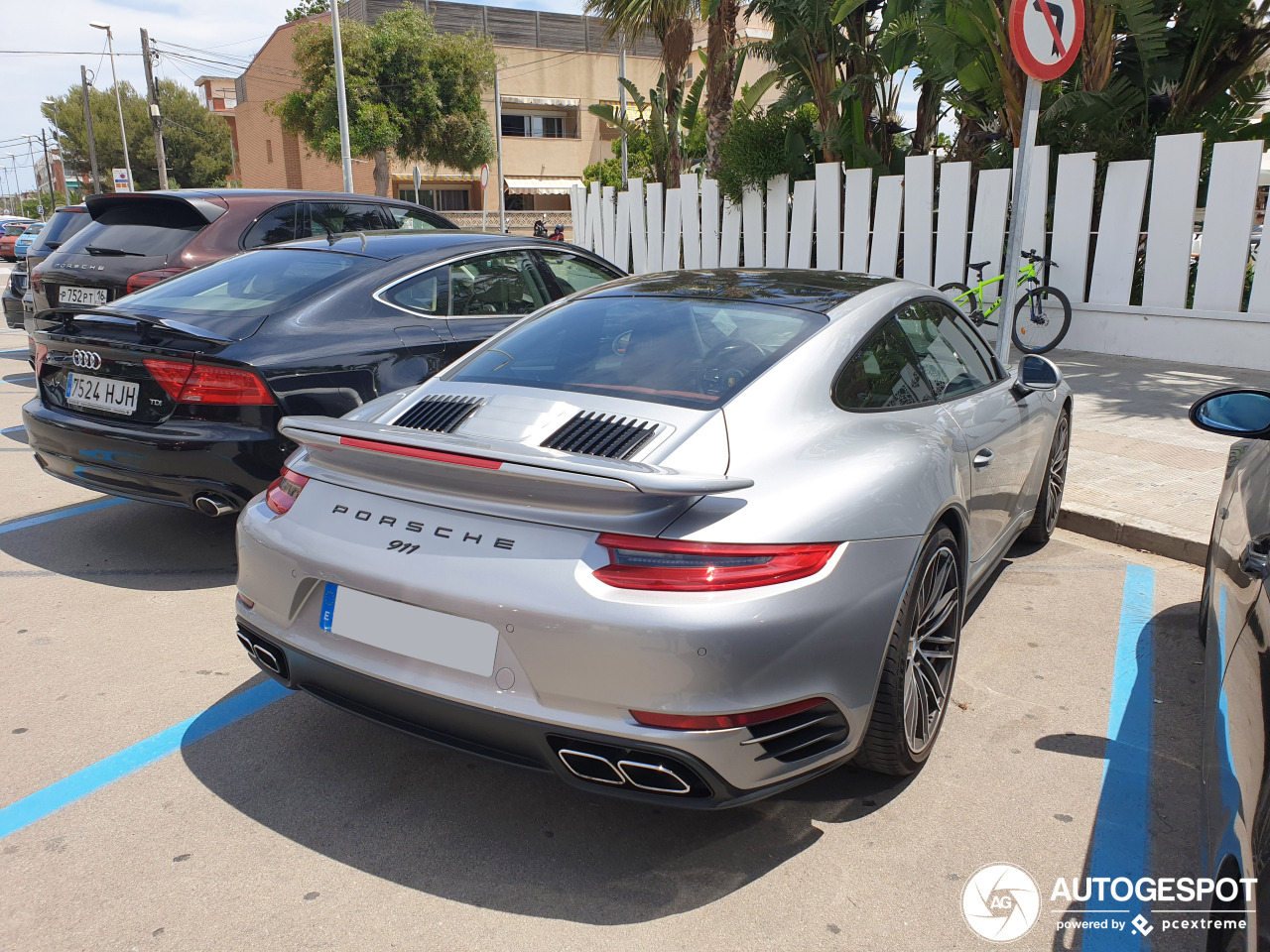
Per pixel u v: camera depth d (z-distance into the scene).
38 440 4.34
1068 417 4.62
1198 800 2.61
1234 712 1.74
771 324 2.81
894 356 2.95
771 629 2.01
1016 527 3.97
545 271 5.34
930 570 2.57
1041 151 9.61
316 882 2.27
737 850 2.40
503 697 2.09
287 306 4.23
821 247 12.28
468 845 2.42
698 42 41.00
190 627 3.77
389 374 4.29
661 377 2.60
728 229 13.70
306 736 2.96
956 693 3.21
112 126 62.59
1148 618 3.83
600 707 2.02
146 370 3.93
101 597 4.05
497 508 2.17
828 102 12.45
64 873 2.30
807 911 2.17
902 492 2.40
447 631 2.15
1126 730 2.98
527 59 42.12
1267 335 8.42
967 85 10.81
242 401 3.83
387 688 2.23
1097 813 2.55
